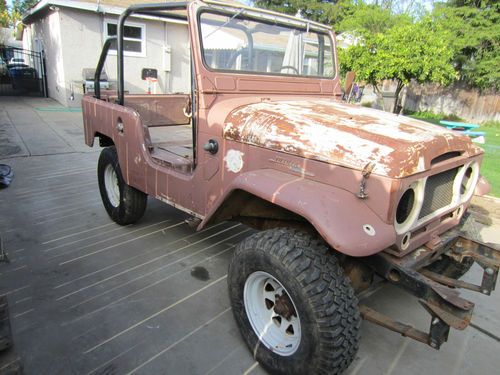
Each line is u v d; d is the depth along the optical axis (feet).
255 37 9.37
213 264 10.94
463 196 8.23
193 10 8.25
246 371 7.23
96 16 38.60
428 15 40.29
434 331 5.98
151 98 15.12
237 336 8.15
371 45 28.91
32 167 19.39
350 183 6.34
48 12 40.98
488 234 13.30
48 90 47.85
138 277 10.15
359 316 6.22
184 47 43.91
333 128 6.96
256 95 9.24
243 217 8.75
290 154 7.06
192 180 9.03
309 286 6.03
